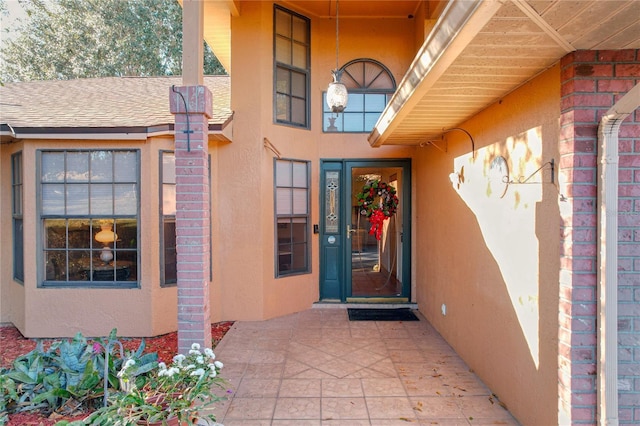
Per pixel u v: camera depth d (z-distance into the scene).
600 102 2.20
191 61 3.41
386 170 7.51
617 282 2.20
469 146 3.86
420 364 3.98
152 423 2.29
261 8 5.43
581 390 2.23
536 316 2.64
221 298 5.50
